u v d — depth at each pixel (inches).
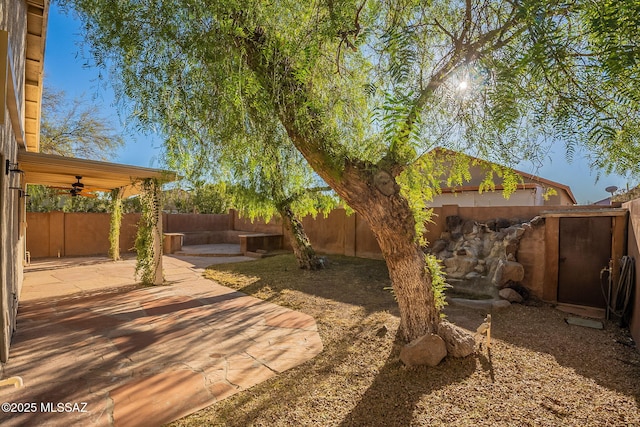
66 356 146.9
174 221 639.1
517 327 184.9
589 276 222.2
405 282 150.3
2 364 135.3
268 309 224.2
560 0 69.3
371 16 115.0
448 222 308.8
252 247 494.6
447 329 146.1
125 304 232.8
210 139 116.6
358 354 150.6
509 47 89.2
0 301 135.9
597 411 104.6
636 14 55.8
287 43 106.9
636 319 165.2
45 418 102.0
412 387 120.8
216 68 100.2
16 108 150.5
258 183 296.7
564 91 82.0
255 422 102.0
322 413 106.4
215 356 149.5
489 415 103.2
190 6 94.3
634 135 80.3
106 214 521.7
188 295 260.4
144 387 121.7
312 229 480.7
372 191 134.9
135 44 93.2
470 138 116.0
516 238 249.0
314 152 126.9
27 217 455.8
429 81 120.0
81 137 519.8
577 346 157.5
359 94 137.6
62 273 348.2
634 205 187.9
